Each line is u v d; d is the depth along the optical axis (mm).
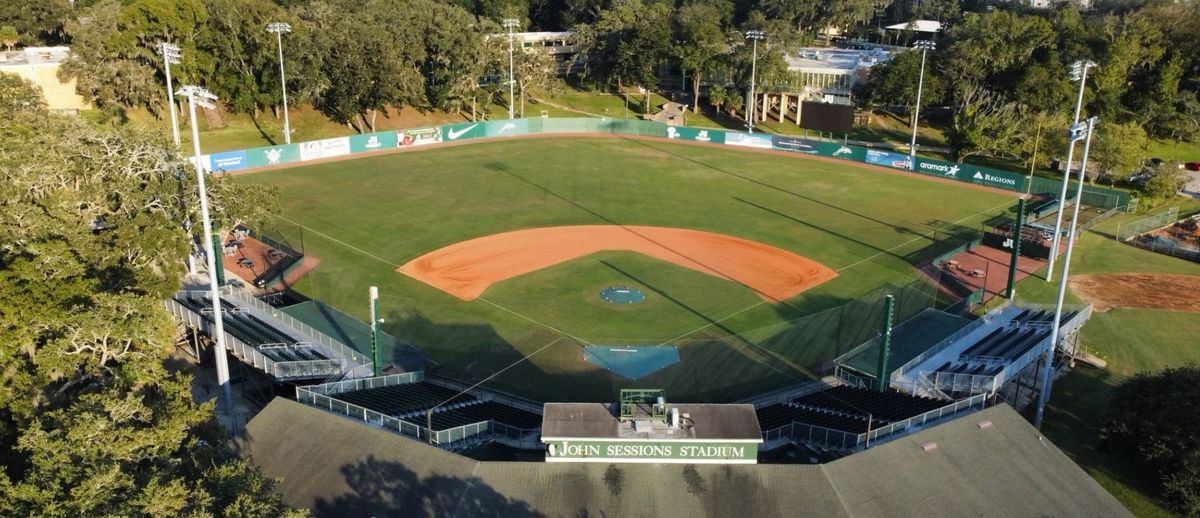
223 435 35375
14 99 85625
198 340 55438
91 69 110375
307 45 120688
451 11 141125
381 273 69375
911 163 114062
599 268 71312
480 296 64562
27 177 52969
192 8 116375
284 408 37875
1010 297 65000
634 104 160750
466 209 89375
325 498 32344
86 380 41312
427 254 74438
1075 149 105875
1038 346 50469
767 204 94625
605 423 34594
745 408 35688
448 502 31625
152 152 59719
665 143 131000
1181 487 38906
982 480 33531
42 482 26109
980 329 56625
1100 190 98250
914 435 35812
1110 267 77188
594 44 159000
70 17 139625
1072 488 33500
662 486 32562
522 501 31719
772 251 77250
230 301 58344
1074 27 143625
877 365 50188
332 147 113812
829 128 121562
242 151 104500
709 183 104375
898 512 31484
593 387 50312
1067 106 129750
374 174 104688
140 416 30328
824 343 56656
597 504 31625
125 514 23969
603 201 93938
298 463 34375
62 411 30797
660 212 90000
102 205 56125
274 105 130375
